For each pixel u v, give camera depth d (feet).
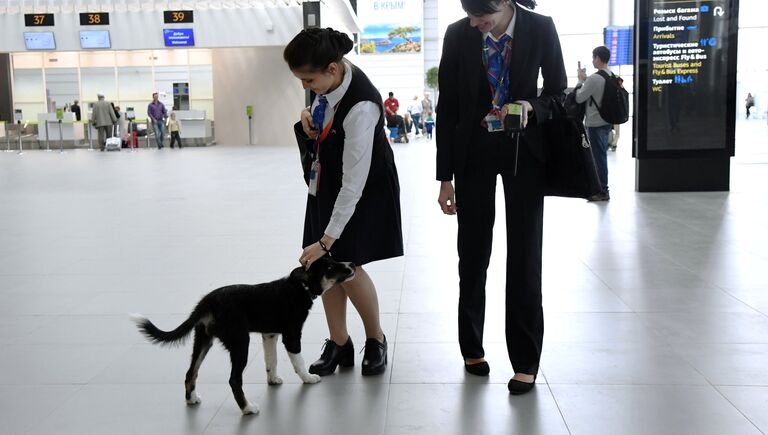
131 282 17.83
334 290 11.51
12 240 23.65
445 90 10.92
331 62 10.25
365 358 11.61
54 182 42.16
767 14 87.97
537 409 10.11
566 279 17.26
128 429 9.71
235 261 20.03
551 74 10.57
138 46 74.64
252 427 9.71
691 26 31.19
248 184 39.65
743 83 92.43
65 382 11.39
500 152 10.61
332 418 9.96
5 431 9.69
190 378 10.37
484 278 11.36
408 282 17.39
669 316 14.28
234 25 73.36
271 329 10.46
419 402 10.44
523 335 10.78
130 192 36.63
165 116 80.02
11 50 75.56
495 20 10.00
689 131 31.86
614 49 68.44
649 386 10.83
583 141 10.48
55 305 15.81
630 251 20.26
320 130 10.85
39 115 84.07
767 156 49.93
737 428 9.39
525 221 10.66
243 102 85.97
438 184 38.58
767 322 13.79
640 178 32.42
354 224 10.91
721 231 22.99
